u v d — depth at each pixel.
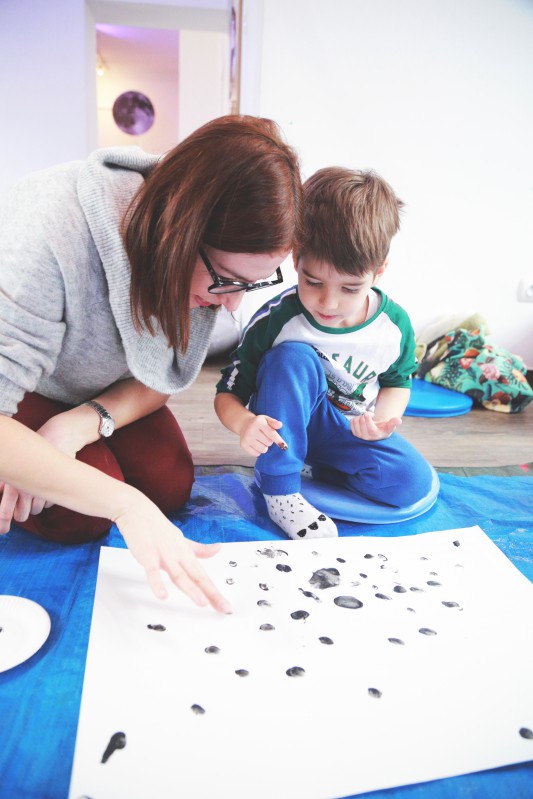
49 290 0.68
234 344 2.21
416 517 1.07
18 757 0.54
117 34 6.21
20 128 3.22
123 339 0.74
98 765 0.50
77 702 0.60
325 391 1.03
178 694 0.58
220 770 0.51
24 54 3.10
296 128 1.88
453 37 1.83
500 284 2.13
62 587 0.79
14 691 0.61
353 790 0.50
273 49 1.79
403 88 1.87
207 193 0.57
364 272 0.88
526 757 0.54
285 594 0.75
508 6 1.81
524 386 1.80
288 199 0.60
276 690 0.60
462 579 0.80
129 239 0.65
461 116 1.92
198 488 1.14
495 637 0.69
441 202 2.01
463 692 0.60
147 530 0.64
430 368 2.05
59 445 0.80
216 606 0.64
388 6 1.78
